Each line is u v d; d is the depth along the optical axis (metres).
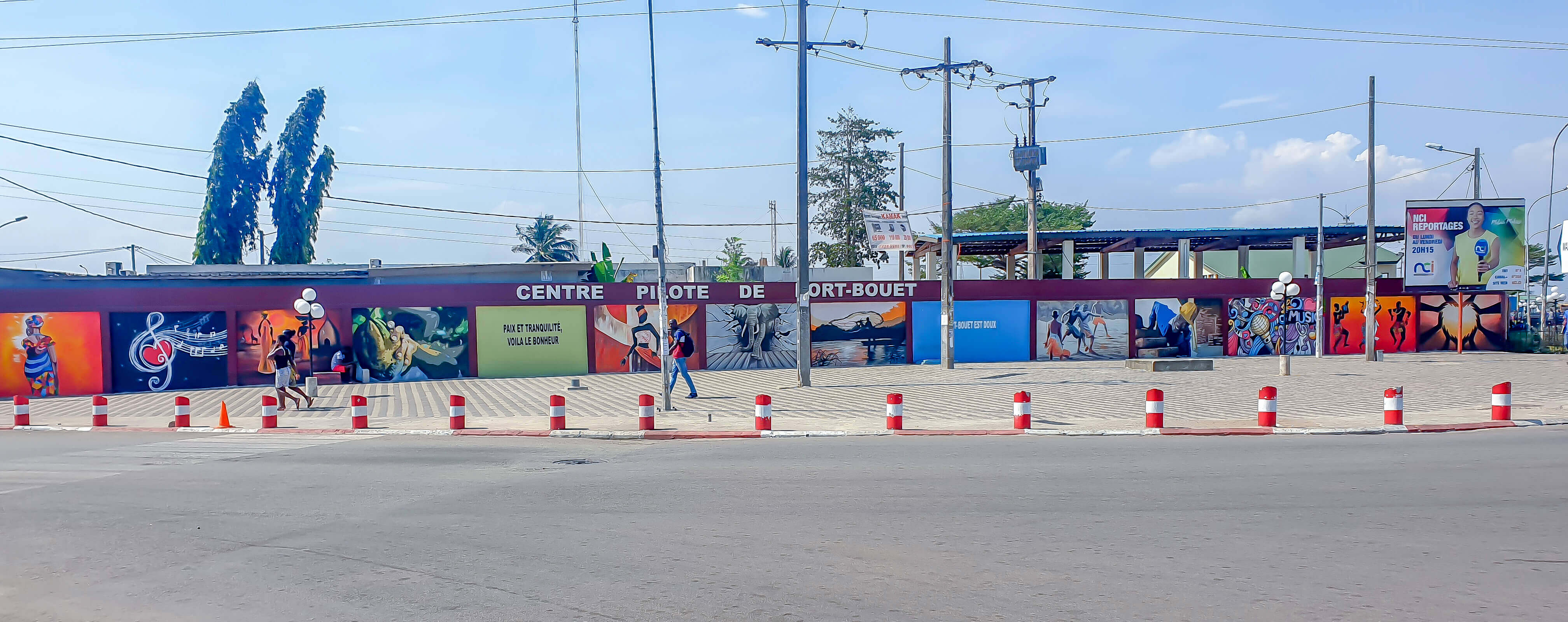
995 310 31.05
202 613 5.48
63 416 19.12
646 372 28.86
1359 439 12.84
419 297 27.50
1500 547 6.61
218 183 48.16
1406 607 5.27
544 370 28.42
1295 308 32.97
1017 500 8.45
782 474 10.02
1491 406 15.77
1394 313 34.09
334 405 20.06
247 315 26.28
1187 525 7.36
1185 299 32.25
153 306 25.52
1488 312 34.47
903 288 30.58
